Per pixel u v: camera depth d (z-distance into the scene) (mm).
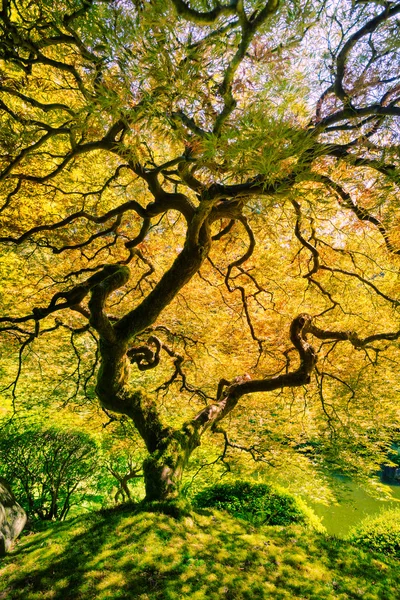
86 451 8219
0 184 5805
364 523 8680
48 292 8125
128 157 2379
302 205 2957
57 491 7602
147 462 4816
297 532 4992
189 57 1579
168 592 3500
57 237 7582
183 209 4695
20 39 2117
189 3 1504
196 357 8305
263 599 3564
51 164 6457
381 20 2164
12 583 3582
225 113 1713
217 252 7816
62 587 3525
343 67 2240
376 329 8203
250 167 1636
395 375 8430
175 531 4344
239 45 1646
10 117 3807
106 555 3936
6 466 7625
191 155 2605
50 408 8992
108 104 1597
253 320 8336
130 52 1526
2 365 9172
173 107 1739
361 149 2299
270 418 8828
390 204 2393
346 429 8312
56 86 4531
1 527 4355
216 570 3854
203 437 8500
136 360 6051
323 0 1840
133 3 1506
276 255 7758
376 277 7910
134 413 5148
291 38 1675
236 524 4906
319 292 7695
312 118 2279
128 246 5566
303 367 5594
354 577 4188
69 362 9227
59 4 1895
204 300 8500
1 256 7324
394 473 14953
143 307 4793
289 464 8500
